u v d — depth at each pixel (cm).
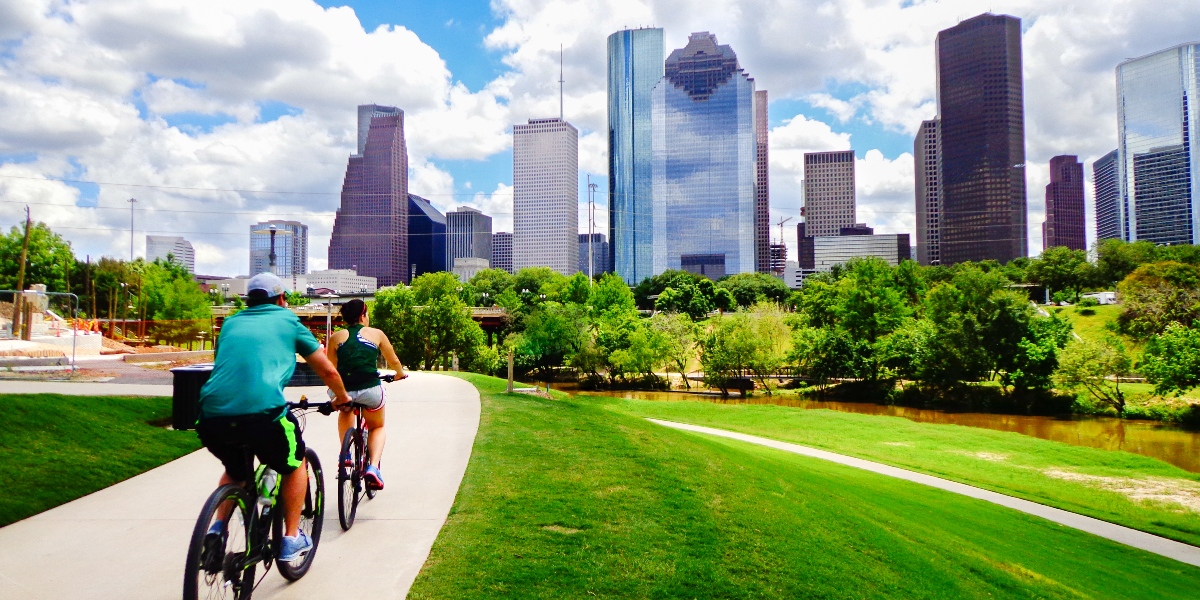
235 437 402
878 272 8762
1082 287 12462
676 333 7481
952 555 1018
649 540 632
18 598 445
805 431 3412
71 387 1552
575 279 12169
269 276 461
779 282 16212
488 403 1645
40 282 6138
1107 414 4862
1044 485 2455
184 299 6494
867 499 1584
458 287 12988
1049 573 1222
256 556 422
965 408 5444
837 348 6100
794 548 688
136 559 528
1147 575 1406
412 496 736
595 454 1016
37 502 676
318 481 525
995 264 15750
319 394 1655
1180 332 4828
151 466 873
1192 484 2495
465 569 517
